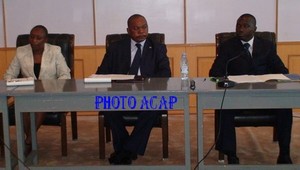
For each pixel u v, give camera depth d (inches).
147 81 111.4
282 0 180.5
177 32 184.9
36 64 133.8
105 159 128.6
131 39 130.8
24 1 183.5
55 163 126.6
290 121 113.7
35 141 122.6
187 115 99.1
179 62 184.9
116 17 184.4
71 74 140.6
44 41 132.5
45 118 127.3
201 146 101.1
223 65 127.6
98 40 185.3
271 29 182.2
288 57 182.9
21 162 103.1
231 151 114.8
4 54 185.6
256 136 151.9
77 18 184.5
